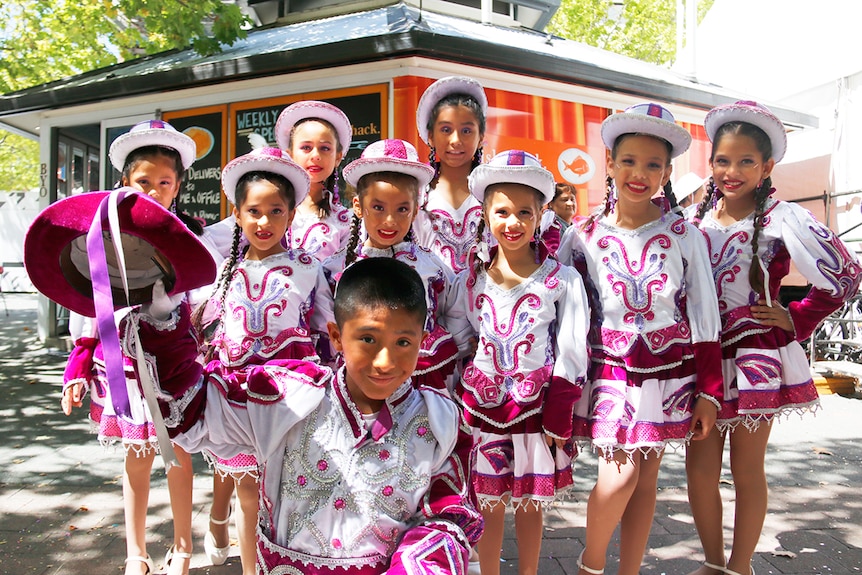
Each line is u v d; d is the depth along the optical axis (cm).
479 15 999
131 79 777
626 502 264
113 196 142
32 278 146
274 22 1001
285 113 336
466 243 312
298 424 171
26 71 1267
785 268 296
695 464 298
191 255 148
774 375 282
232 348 267
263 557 171
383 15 817
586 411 274
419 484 168
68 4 1063
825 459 507
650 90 788
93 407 291
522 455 259
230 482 309
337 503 165
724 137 288
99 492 411
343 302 161
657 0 2123
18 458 479
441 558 154
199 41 797
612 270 271
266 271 272
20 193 2012
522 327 260
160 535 348
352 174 272
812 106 1023
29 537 345
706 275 269
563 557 330
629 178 267
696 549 340
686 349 269
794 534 363
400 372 159
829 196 909
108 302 132
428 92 325
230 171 266
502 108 730
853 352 812
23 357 868
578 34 2042
